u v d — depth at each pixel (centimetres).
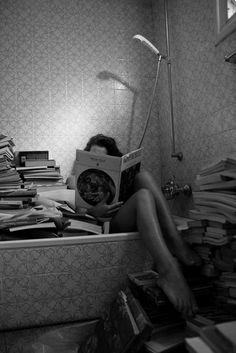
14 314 92
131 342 71
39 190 167
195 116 169
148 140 223
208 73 154
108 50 223
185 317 82
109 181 122
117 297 91
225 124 140
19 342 91
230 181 91
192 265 98
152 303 90
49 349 92
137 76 227
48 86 210
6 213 122
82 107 214
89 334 95
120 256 103
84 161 122
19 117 204
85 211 129
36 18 213
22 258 94
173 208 199
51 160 184
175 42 193
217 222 93
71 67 215
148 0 233
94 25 222
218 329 54
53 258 96
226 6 137
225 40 138
